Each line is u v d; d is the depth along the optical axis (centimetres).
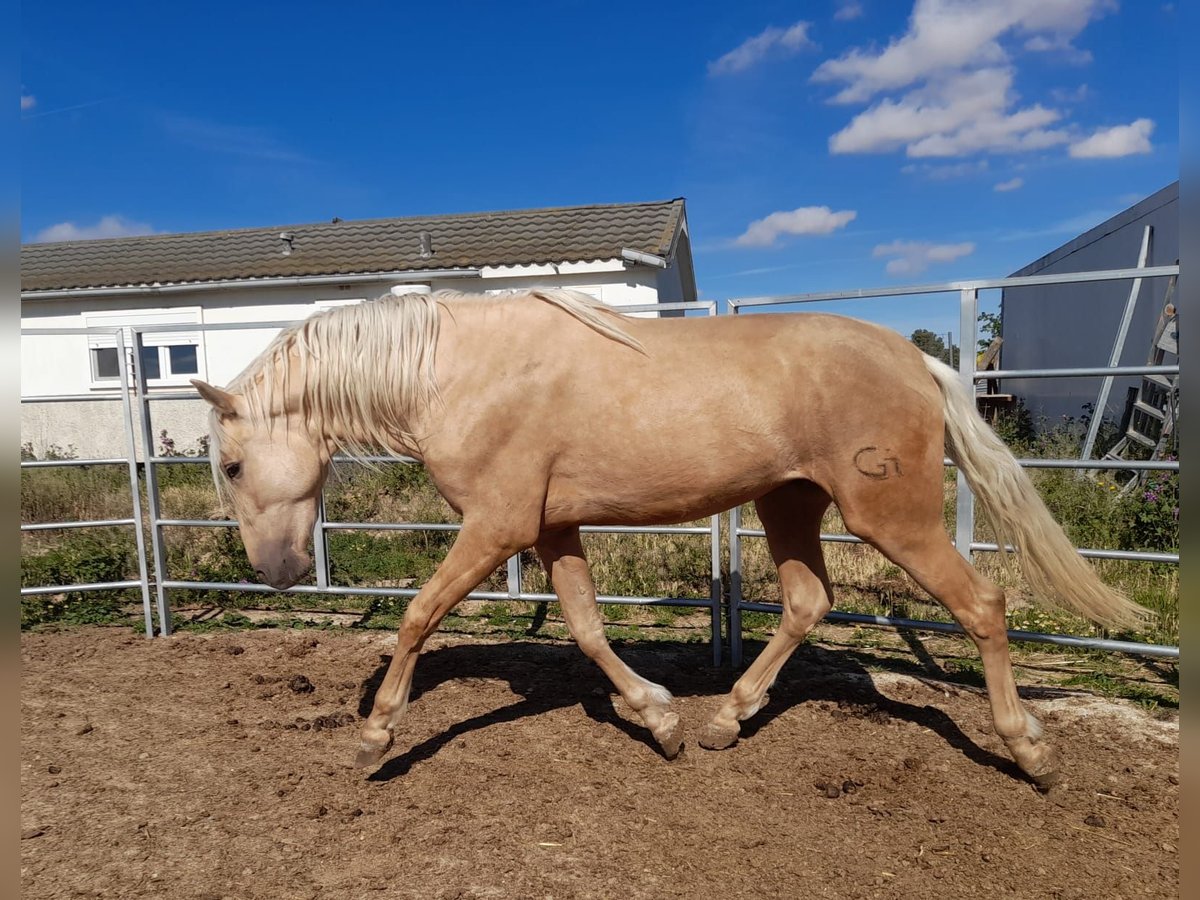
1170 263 801
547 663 421
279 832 255
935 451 264
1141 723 330
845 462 261
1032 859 233
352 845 246
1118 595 269
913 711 344
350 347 278
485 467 272
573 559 301
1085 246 1065
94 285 1092
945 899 215
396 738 326
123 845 249
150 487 471
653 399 264
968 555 365
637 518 286
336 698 376
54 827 260
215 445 287
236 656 443
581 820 259
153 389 1119
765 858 236
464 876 229
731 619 408
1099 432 843
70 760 311
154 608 541
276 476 287
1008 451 271
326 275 1052
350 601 552
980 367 1677
